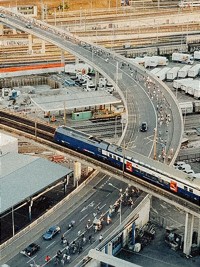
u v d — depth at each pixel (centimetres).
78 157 16000
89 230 13638
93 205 14738
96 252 12312
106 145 15575
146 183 14538
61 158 18738
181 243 14250
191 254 13988
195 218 14575
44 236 13312
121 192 15262
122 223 13862
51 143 16838
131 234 14212
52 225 13888
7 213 14262
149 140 17688
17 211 15025
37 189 14712
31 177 15275
